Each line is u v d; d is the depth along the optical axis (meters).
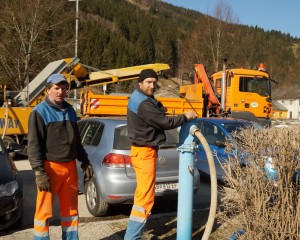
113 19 127.88
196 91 14.88
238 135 4.18
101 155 5.79
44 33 26.47
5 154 5.82
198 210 5.96
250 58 56.59
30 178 8.86
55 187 3.98
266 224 3.74
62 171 3.98
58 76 3.96
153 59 106.25
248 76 14.84
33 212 6.30
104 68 83.00
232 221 4.14
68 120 4.03
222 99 14.67
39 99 12.81
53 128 3.92
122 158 5.59
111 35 98.19
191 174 3.95
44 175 3.81
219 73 15.87
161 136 4.04
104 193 5.61
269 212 3.82
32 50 25.17
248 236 3.84
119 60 89.75
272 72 90.25
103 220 5.84
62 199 4.07
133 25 123.62
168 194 5.73
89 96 12.43
